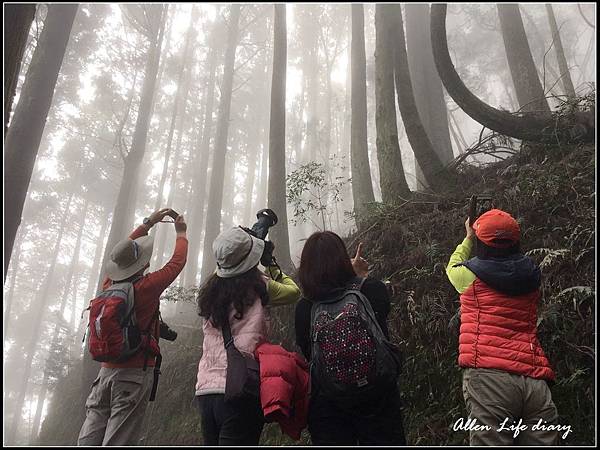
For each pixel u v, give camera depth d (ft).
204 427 7.34
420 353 12.84
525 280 7.09
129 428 8.64
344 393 6.45
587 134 15.60
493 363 6.86
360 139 31.63
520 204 14.39
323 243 7.38
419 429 11.34
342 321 6.64
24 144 24.34
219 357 7.36
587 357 9.76
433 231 16.30
